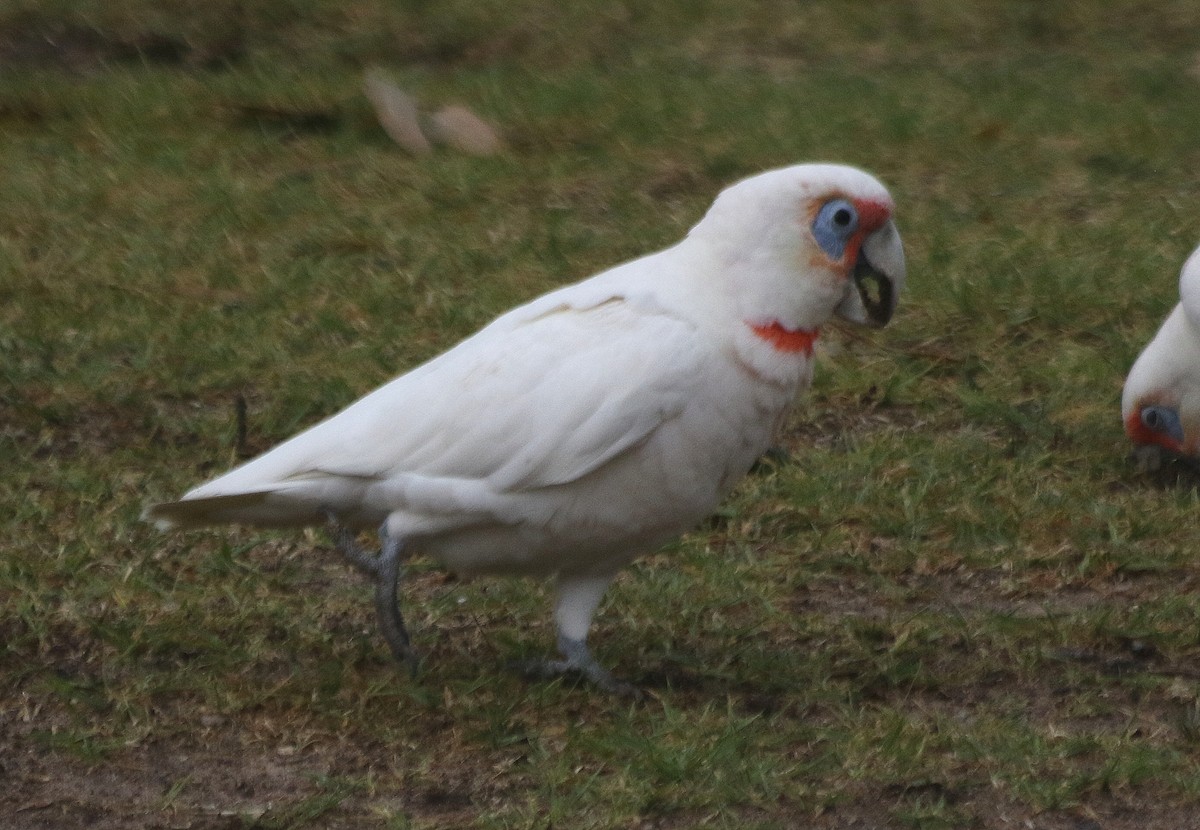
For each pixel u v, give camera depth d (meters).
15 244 14.03
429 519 7.48
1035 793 7.05
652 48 21.23
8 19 20.72
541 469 7.28
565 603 7.97
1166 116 18.50
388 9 21.53
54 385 11.48
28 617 8.52
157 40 20.53
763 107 18.45
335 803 6.95
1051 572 9.53
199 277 13.54
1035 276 13.61
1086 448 11.18
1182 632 8.72
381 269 13.87
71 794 7.07
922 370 12.11
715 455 7.45
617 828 6.80
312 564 9.45
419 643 8.54
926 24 22.23
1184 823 6.93
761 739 7.50
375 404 7.57
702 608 8.98
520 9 21.95
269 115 17.91
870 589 9.34
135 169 16.09
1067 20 22.36
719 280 7.39
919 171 16.64
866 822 6.89
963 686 8.20
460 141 17.23
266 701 7.80
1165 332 10.65
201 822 6.86
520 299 13.14
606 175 16.33
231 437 10.82
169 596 8.86
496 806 7.00
